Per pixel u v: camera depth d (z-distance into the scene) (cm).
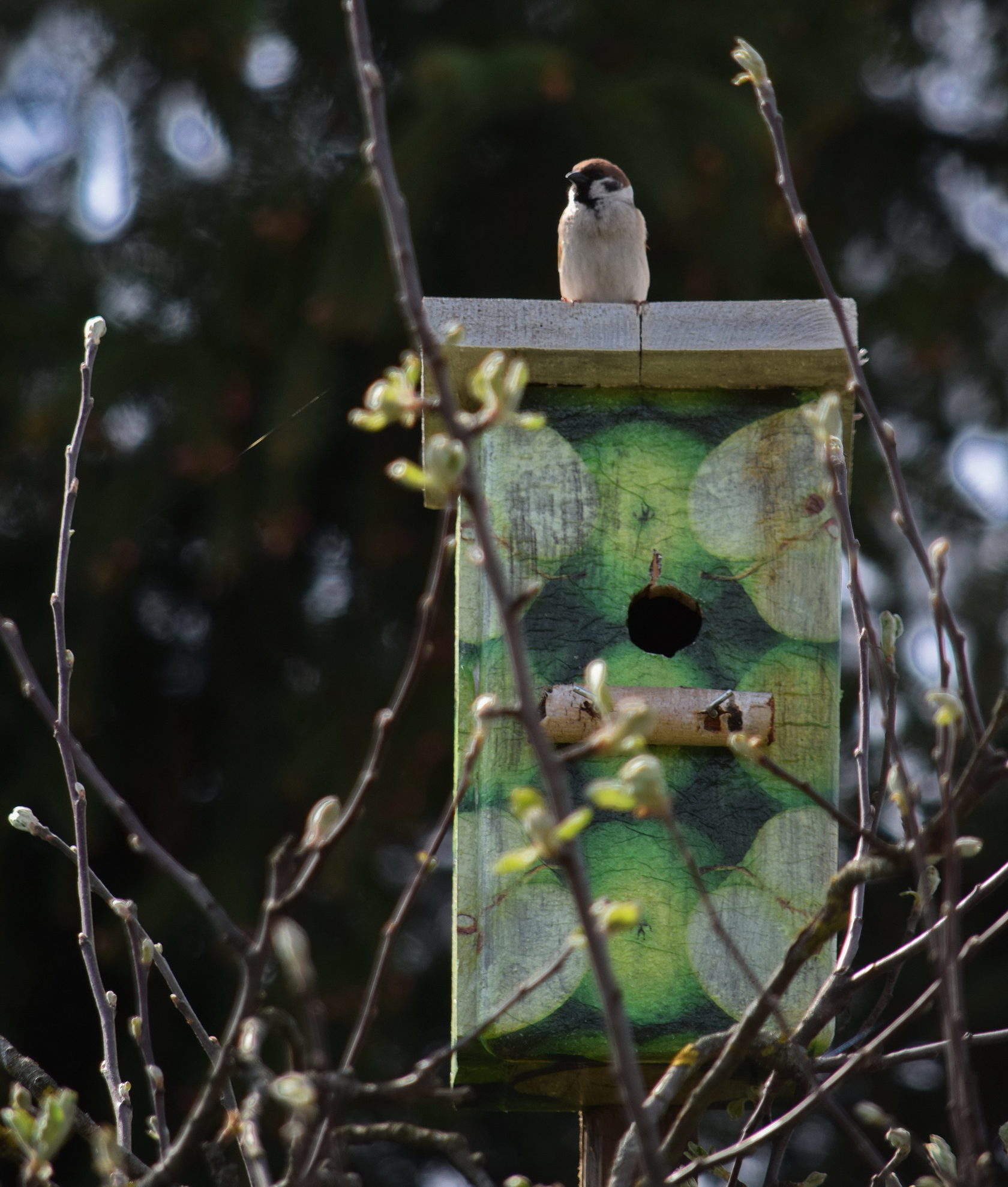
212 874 1125
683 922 518
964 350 1276
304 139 1223
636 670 541
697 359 554
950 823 338
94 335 470
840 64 1220
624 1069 294
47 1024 1145
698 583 550
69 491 456
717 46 1195
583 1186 533
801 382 562
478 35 1221
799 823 527
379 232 1106
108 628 1184
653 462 559
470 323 555
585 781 529
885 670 421
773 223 1188
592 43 1192
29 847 1156
